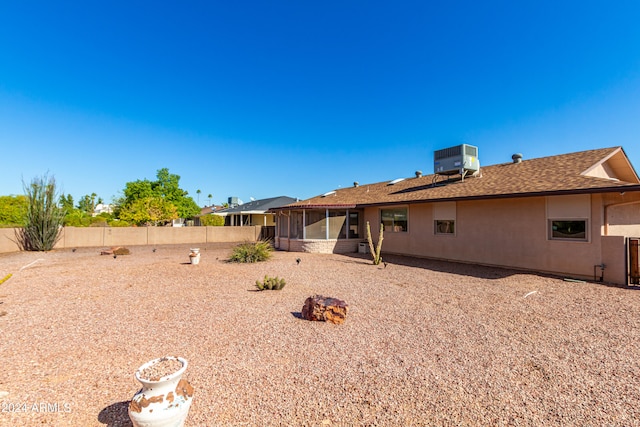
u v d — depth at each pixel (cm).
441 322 570
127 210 3434
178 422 253
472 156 1483
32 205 1962
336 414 301
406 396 332
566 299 717
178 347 460
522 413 302
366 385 353
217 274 1056
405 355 432
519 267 1095
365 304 691
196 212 4472
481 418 295
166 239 2559
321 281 949
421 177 1964
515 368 394
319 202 2080
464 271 1101
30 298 748
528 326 546
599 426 284
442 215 1370
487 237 1195
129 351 446
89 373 382
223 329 535
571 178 1027
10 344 472
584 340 482
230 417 294
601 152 1177
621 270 859
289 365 402
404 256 1544
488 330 527
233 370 388
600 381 363
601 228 907
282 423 287
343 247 1791
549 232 1017
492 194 1098
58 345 468
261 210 3209
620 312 616
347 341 482
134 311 641
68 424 283
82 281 946
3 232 1944
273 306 676
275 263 1331
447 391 341
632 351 442
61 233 2188
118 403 318
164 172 4181
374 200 1742
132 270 1128
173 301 718
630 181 1376
